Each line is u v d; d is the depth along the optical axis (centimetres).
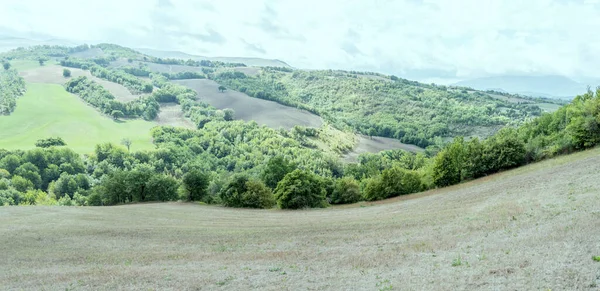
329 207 7319
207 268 2050
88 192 12594
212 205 8044
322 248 2509
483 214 2861
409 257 1822
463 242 2000
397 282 1395
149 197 8988
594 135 5953
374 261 1833
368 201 7825
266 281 1656
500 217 2538
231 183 7706
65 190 12731
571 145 6281
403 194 7588
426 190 7694
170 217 5697
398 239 2506
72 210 6181
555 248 1502
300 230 3650
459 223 2706
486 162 6812
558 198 2764
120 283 1803
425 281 1356
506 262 1439
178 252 2780
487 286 1199
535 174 4822
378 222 3694
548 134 8206
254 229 4041
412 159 14500
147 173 9194
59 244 3325
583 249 1412
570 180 3519
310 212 6328
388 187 7556
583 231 1653
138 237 3678
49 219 4947
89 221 4900
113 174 9519
